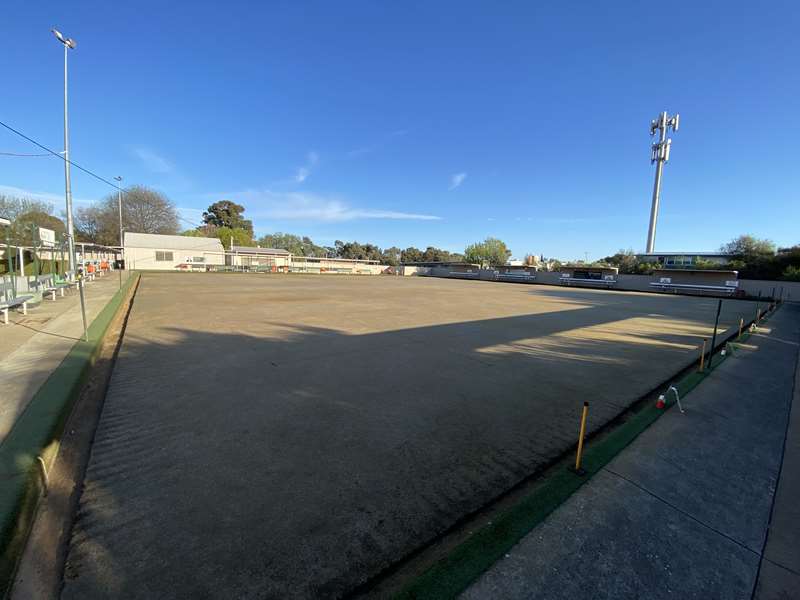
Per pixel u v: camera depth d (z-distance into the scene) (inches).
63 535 77.4
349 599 64.5
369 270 2129.7
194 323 322.3
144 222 1889.8
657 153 1676.9
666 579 70.2
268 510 86.0
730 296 944.3
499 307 525.7
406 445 119.3
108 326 282.5
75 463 106.1
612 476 104.5
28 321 293.7
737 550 78.3
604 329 358.0
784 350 279.7
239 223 2755.9
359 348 246.1
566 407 156.3
